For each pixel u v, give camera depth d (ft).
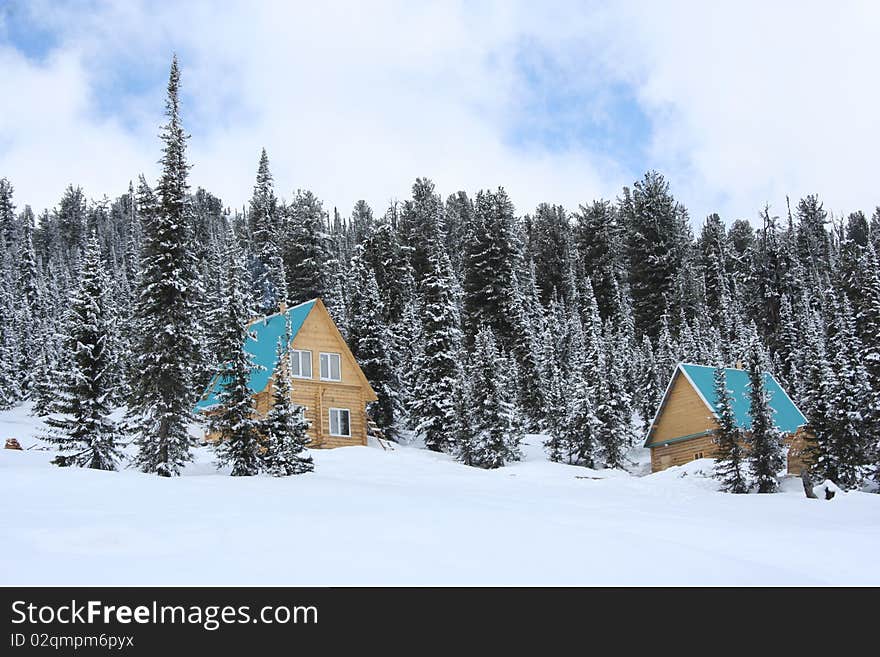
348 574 32.81
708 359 190.70
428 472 104.99
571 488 87.61
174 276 97.96
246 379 96.22
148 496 52.13
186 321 98.94
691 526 53.88
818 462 108.27
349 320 171.83
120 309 192.65
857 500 75.97
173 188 99.81
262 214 277.85
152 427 97.14
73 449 94.58
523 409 177.27
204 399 112.98
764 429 103.40
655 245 273.95
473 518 47.70
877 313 125.39
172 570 32.07
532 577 33.94
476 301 220.23
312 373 139.44
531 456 144.36
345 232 401.90
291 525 42.19
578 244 304.91
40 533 37.04
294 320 139.85
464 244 261.03
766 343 220.43
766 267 262.47
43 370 172.45
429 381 154.71
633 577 34.96
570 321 223.30
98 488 54.60
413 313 185.57
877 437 108.47
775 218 270.87
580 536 42.96
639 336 253.65
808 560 42.93
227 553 34.88
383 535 40.32
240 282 98.89
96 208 527.81
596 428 139.85
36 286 293.02
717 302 273.33
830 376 110.22
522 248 253.65
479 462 128.67
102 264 97.66
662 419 145.48
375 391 158.51
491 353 133.08
